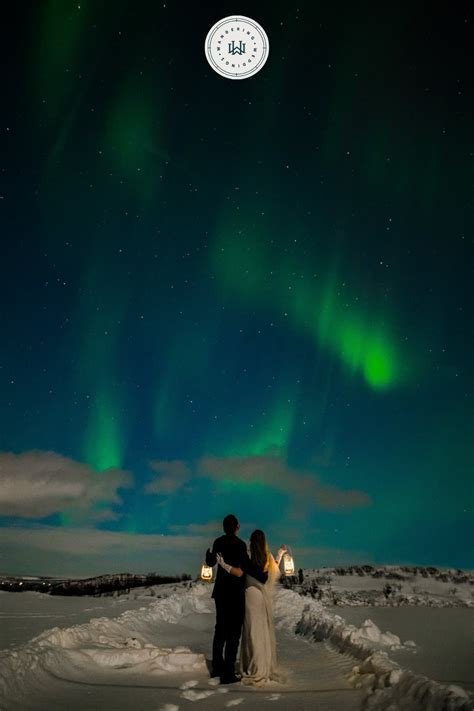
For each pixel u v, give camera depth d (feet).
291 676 19.65
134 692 16.49
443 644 28.76
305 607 45.16
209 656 24.80
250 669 18.72
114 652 21.02
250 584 19.80
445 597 64.90
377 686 15.99
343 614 47.01
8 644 26.03
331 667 21.27
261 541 20.48
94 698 15.64
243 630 19.35
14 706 14.40
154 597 57.36
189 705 15.05
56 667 18.54
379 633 28.60
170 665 20.30
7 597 55.31
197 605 52.29
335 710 14.16
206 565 20.57
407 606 57.57
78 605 49.98
